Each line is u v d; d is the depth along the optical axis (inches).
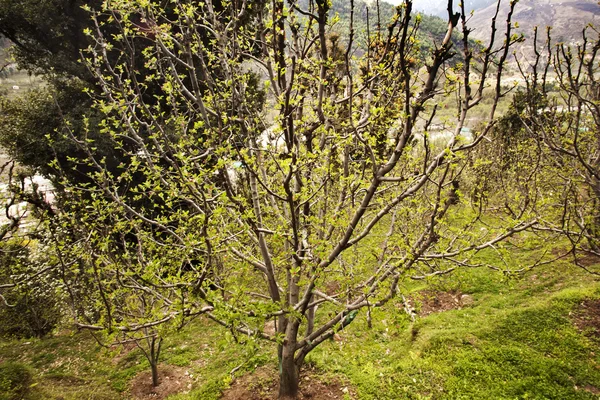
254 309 157.2
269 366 308.7
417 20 149.3
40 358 394.0
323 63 159.0
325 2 136.6
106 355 171.8
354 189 194.7
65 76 510.0
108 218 265.6
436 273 193.5
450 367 282.7
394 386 273.3
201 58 173.2
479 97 128.5
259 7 182.4
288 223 179.2
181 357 357.7
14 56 521.7
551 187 349.7
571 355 275.4
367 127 190.9
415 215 247.0
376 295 192.5
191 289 161.6
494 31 112.2
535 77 218.2
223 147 151.8
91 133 454.0
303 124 191.2
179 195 194.4
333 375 287.9
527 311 324.2
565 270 389.1
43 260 350.9
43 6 447.5
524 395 250.5
